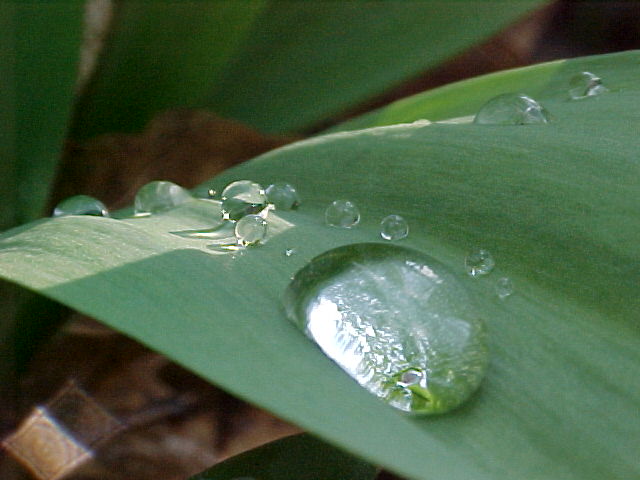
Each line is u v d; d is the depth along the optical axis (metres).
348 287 0.07
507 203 0.07
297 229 0.07
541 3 0.11
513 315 0.07
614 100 0.08
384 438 0.06
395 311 0.07
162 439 0.11
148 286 0.06
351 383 0.06
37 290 0.06
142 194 0.08
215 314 0.06
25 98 0.10
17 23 0.10
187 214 0.08
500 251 0.07
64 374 0.11
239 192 0.08
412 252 0.07
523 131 0.08
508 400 0.07
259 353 0.06
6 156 0.09
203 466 0.11
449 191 0.07
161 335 0.06
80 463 0.11
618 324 0.07
